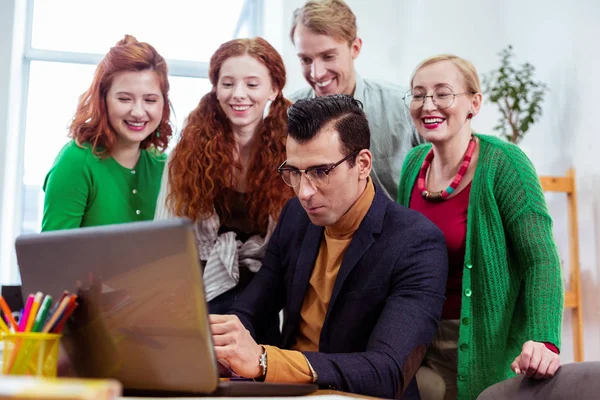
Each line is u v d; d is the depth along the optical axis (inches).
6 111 143.3
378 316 58.7
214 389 35.9
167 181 77.7
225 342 45.3
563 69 125.1
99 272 37.6
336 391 45.9
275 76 78.5
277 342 70.0
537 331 60.0
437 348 68.7
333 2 90.7
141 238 35.3
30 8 156.0
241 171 77.6
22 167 153.4
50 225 77.5
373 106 95.0
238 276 73.2
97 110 79.7
